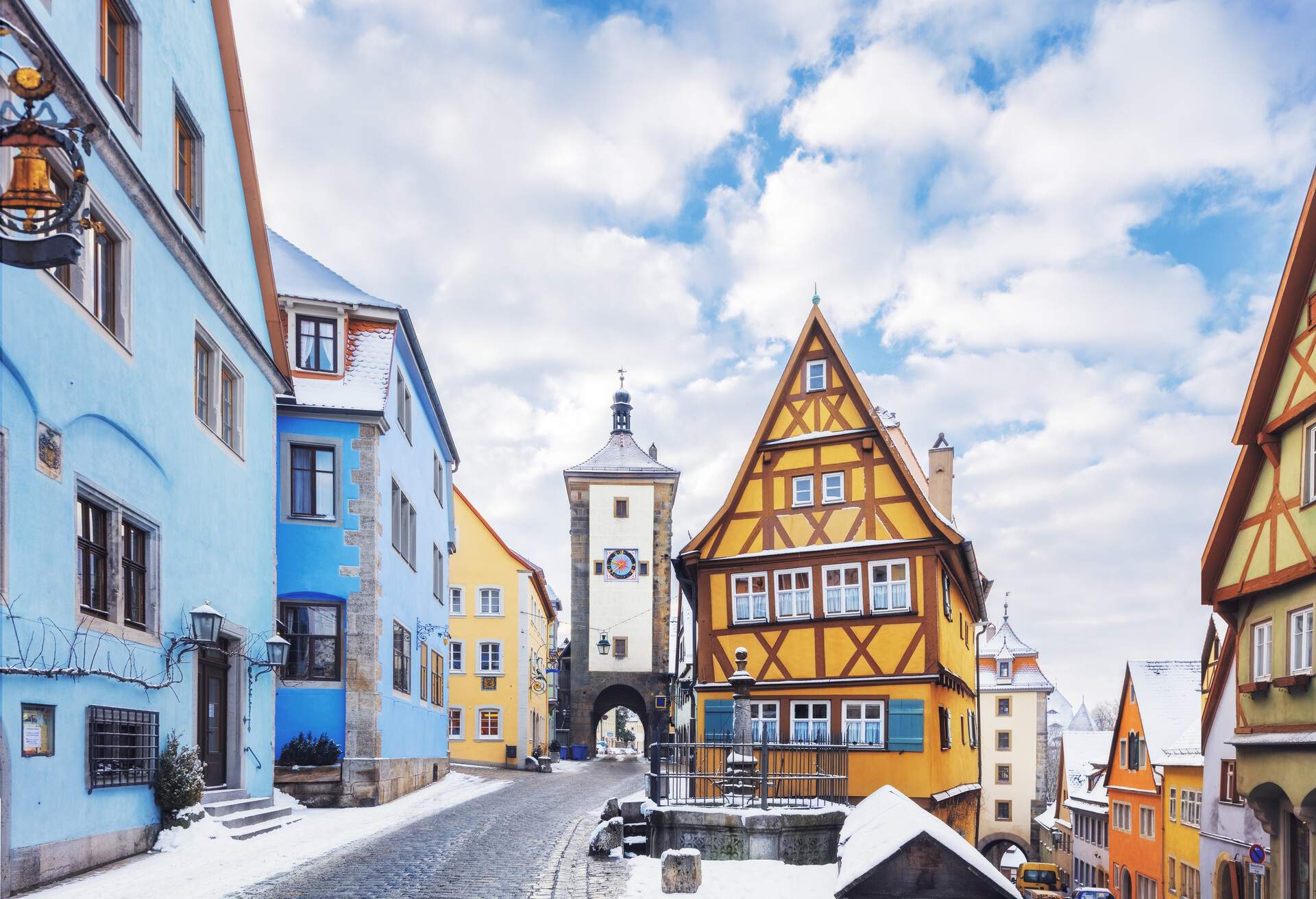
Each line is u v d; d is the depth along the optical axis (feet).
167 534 41.57
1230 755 79.61
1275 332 51.96
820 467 81.41
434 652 88.99
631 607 193.88
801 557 80.33
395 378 71.20
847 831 39.75
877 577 77.61
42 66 22.18
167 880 32.83
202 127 48.11
